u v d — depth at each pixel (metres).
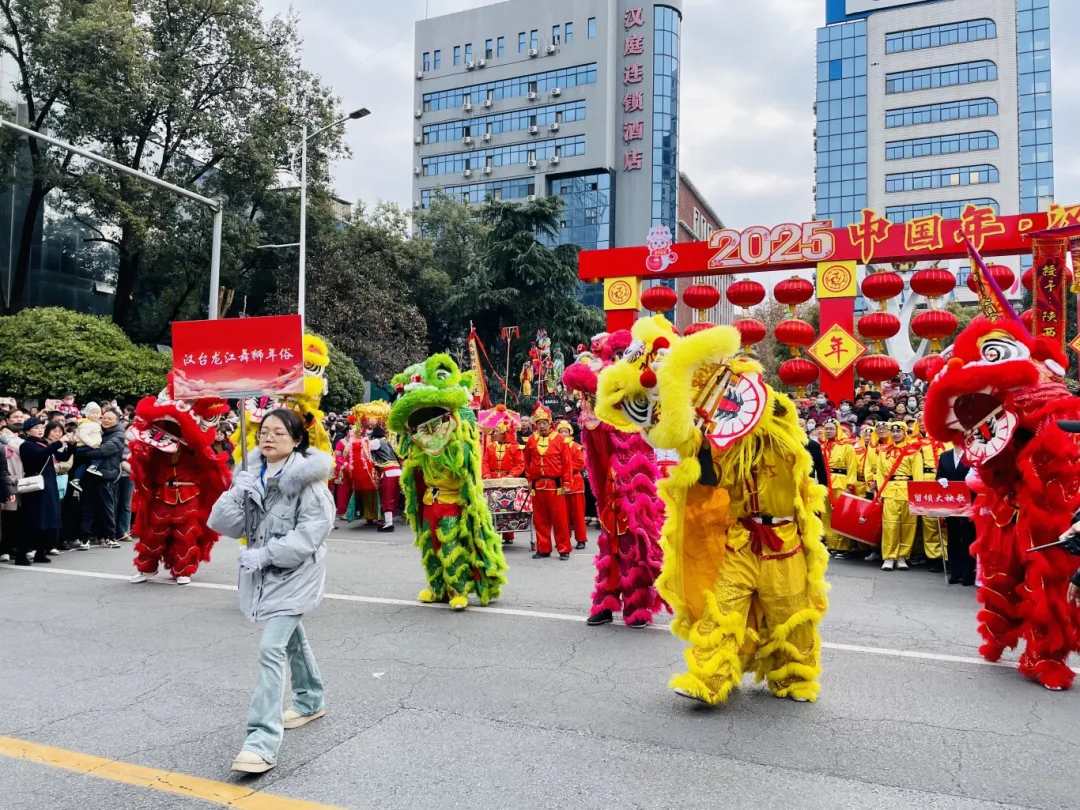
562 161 61.28
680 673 5.63
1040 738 4.43
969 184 67.19
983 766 4.06
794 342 15.59
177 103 25.19
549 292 35.78
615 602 7.04
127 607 7.77
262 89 27.52
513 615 7.42
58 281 29.06
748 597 4.96
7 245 27.80
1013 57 66.25
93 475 11.52
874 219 15.15
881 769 4.02
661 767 4.05
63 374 20.08
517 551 11.57
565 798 3.71
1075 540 4.64
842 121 71.19
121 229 26.64
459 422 7.62
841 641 6.49
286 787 3.85
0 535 10.03
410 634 6.71
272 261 30.48
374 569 9.92
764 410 4.87
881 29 70.00
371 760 4.15
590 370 6.98
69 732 4.59
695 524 4.98
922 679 5.49
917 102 68.88
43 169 23.83
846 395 15.55
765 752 4.23
